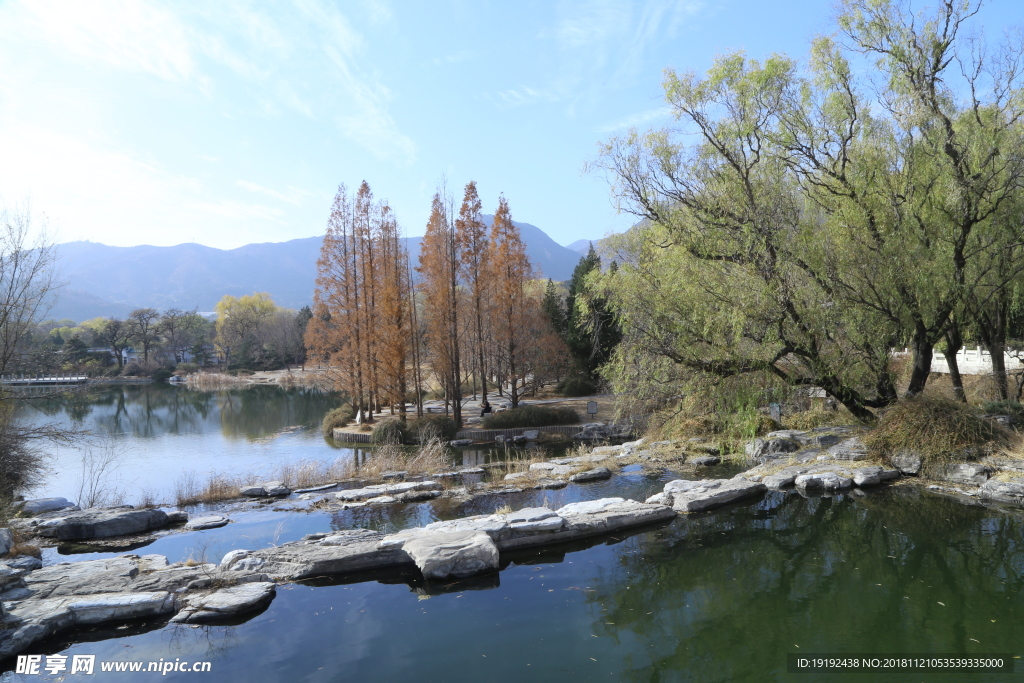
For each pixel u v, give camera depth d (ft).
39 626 22.80
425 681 20.07
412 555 30.22
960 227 43.45
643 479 49.75
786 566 30.17
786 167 46.50
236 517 41.37
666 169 46.26
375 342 93.04
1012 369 63.16
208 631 23.95
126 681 20.11
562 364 120.26
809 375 47.21
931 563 29.60
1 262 44.80
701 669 20.72
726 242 44.14
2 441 43.55
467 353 113.19
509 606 26.32
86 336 276.21
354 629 24.13
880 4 44.60
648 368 47.83
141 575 28.68
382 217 97.14
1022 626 23.29
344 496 46.11
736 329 41.96
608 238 51.78
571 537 35.01
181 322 289.12
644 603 26.43
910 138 44.52
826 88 46.06
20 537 35.88
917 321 45.83
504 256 98.02
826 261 42.55
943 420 44.32
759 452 54.60
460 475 55.06
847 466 45.88
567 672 20.65
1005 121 46.96
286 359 289.74
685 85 45.03
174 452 78.38
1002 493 37.96
